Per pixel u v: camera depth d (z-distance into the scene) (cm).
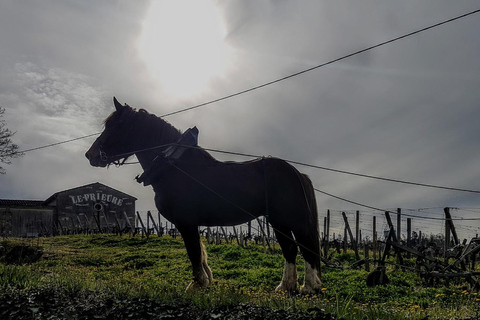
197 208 951
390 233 1627
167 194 957
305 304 816
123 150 991
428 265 1315
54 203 6731
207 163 968
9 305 806
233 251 2239
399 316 780
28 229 6331
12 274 1095
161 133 984
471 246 1295
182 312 743
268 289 1258
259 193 961
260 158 994
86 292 898
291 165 1001
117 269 1855
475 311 866
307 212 981
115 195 6950
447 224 1680
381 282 1238
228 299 817
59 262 2058
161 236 3691
